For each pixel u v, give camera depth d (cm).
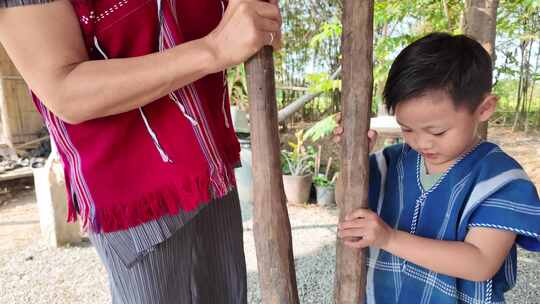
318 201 379
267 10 65
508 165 87
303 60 606
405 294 96
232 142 100
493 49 161
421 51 82
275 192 75
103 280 252
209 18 87
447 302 90
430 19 307
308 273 252
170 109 76
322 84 338
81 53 66
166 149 77
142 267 82
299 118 648
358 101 77
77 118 65
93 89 62
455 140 82
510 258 91
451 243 83
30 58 61
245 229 321
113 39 70
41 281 252
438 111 79
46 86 62
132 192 77
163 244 84
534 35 457
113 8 69
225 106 98
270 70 72
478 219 84
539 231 80
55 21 62
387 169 106
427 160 92
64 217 301
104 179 76
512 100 680
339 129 89
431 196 93
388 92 86
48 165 295
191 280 99
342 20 77
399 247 82
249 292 230
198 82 85
